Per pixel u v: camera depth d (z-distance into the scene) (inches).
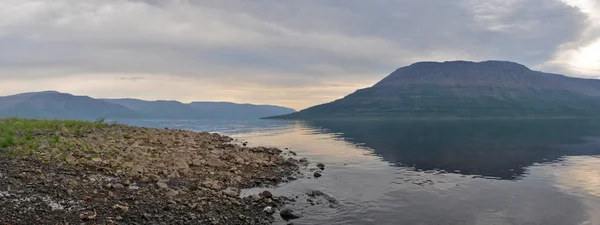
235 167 863.7
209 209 536.1
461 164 1157.7
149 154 825.5
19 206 441.1
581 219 587.8
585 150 1572.3
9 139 726.5
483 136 2497.5
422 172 1000.9
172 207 519.5
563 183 858.8
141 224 448.5
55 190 509.0
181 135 1300.4
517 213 620.7
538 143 1930.4
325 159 1224.8
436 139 2226.9
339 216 583.8
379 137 2418.8
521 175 964.0
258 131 3189.0
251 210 564.7
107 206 488.1
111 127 1155.9
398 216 596.4
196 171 770.2
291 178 849.5
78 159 680.4
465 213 618.8
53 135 851.4
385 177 917.2
